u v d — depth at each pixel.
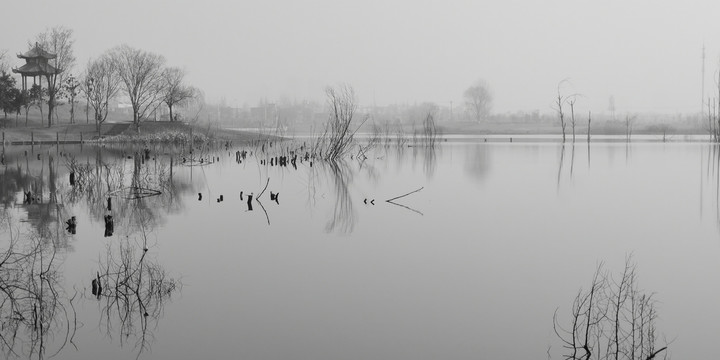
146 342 13.52
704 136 121.56
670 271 19.34
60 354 12.91
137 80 104.00
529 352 13.09
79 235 24.30
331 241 23.53
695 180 43.50
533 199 34.84
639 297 16.53
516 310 15.65
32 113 129.25
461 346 13.27
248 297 16.56
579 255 21.42
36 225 26.39
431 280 18.31
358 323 14.62
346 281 18.06
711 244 23.12
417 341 13.63
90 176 44.53
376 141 89.56
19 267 18.88
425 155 70.81
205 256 21.02
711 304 16.00
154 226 26.47
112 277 18.22
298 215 29.45
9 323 14.62
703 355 12.86
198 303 16.02
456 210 30.92
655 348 13.26
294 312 15.46
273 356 12.83
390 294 16.94
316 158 65.56
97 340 13.69
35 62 103.56
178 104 116.62
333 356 12.71
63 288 17.12
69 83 108.00
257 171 51.59
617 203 33.22
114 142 92.19
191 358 12.66
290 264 20.08
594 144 92.38
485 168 53.62
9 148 77.19
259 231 25.45
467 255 21.36
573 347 13.34
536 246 22.83
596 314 15.25
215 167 55.38
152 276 18.02
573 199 34.72
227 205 32.50
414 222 27.64
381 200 34.66
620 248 22.55
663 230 25.83
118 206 31.91
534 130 158.50
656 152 71.94
